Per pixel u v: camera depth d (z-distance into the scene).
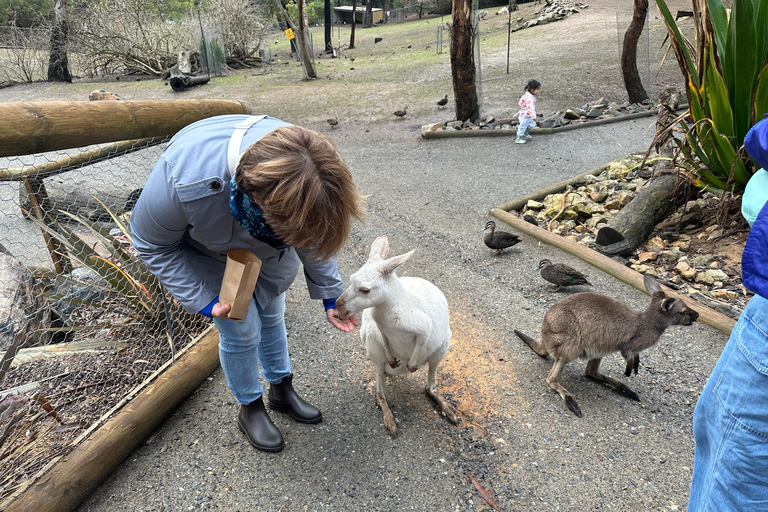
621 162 7.16
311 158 1.62
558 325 3.20
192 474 2.76
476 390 3.34
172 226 2.00
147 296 3.76
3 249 4.09
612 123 9.53
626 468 2.73
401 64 18.36
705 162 5.39
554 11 22.45
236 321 2.43
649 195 5.43
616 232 4.98
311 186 1.56
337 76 17.06
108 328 3.80
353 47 24.17
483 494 2.60
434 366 3.08
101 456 2.66
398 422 3.08
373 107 12.55
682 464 2.74
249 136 1.92
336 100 13.44
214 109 3.39
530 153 8.43
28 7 21.88
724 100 4.80
